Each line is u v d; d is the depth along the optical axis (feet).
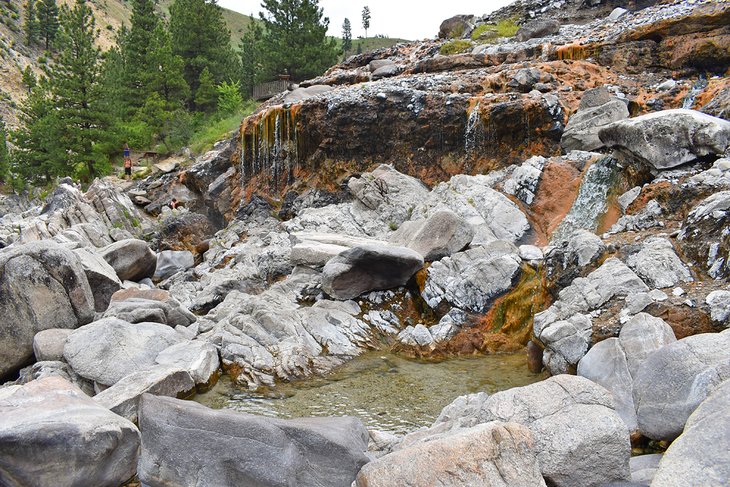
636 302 33.12
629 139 47.50
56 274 40.68
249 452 22.09
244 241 72.64
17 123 282.56
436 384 36.63
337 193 75.10
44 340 37.70
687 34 66.23
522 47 80.18
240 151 88.38
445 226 48.78
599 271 36.86
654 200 43.57
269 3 140.77
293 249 53.52
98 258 51.29
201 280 61.41
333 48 143.13
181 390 34.88
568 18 95.66
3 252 40.27
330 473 22.43
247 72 169.27
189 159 116.16
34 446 22.27
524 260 44.75
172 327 45.47
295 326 44.21
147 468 22.86
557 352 33.81
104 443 23.70
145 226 90.22
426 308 46.73
